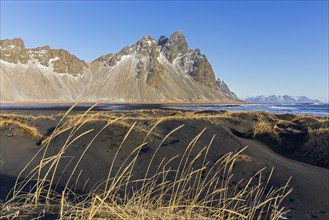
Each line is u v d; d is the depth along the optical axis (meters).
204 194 5.43
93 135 8.52
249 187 6.03
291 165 8.10
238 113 20.69
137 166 7.11
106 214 2.98
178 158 7.77
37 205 3.27
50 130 10.69
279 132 13.10
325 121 15.23
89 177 6.19
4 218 2.79
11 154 7.44
